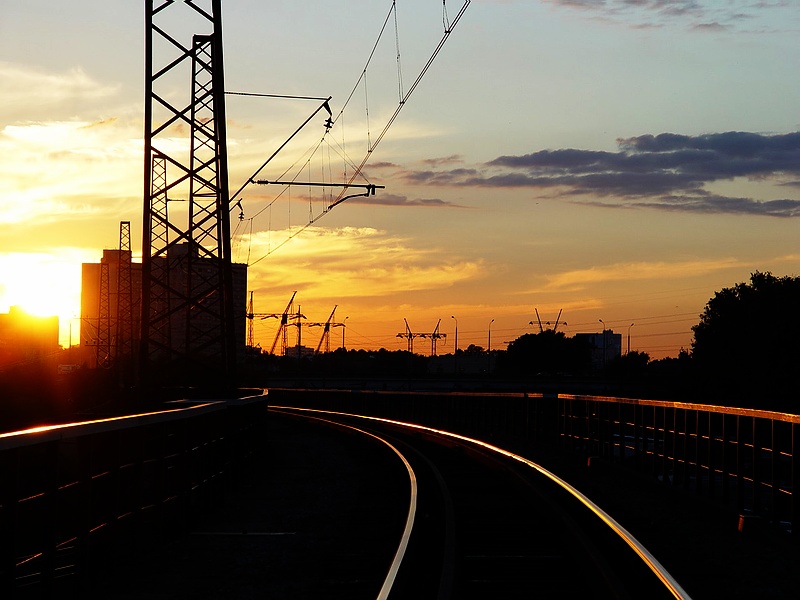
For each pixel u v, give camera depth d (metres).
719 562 11.29
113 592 9.98
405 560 10.93
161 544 12.43
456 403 44.97
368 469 25.20
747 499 17.55
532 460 26.62
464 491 20.00
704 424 20.52
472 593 10.25
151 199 30.78
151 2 31.00
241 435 20.38
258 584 10.43
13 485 7.79
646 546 12.25
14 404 43.09
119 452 10.68
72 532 9.45
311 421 48.06
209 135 32.09
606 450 24.05
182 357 31.38
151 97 30.88
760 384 87.62
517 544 13.41
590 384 125.62
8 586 7.71
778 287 92.06
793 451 12.17
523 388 129.12
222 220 32.12
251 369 89.75
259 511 16.44
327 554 12.02
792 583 10.25
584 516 15.22
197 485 14.77
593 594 10.14
